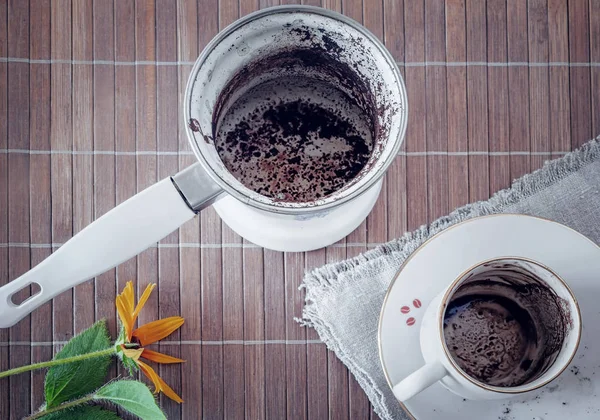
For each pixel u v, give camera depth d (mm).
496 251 476
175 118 526
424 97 529
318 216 477
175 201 450
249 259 521
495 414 473
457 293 485
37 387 515
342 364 518
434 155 527
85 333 504
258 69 470
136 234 455
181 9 527
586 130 530
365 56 437
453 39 530
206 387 517
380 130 446
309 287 515
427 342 452
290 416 517
